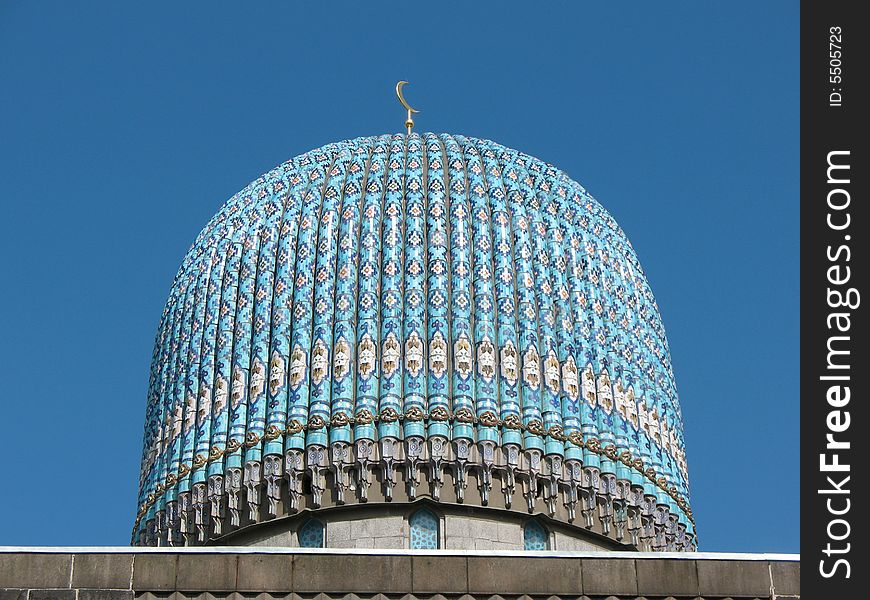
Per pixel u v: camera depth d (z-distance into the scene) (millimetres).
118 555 45312
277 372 56531
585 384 57344
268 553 45562
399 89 67375
